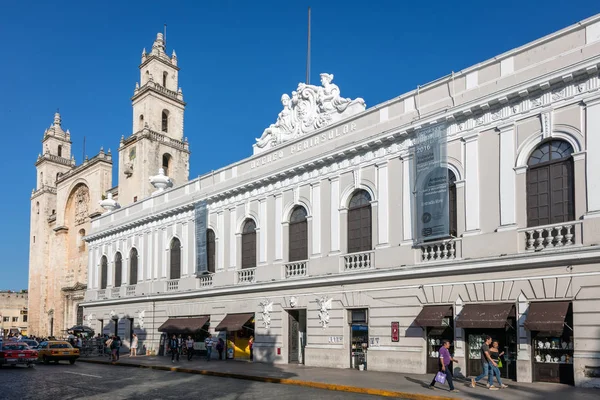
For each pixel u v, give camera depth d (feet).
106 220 168.14
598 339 61.31
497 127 74.02
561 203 67.41
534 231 68.49
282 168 103.86
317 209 97.91
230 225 117.39
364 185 90.58
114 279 159.33
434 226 78.02
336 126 96.68
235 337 113.60
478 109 75.61
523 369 66.85
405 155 84.79
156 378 83.05
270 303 104.42
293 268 101.14
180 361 113.09
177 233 133.08
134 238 150.41
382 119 89.20
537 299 66.90
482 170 75.05
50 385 73.87
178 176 222.07
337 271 91.97
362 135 91.35
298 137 103.45
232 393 63.82
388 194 86.48
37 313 273.33
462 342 73.67
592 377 61.11
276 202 106.52
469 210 75.61
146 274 142.82
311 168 99.55
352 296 89.10
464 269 73.87
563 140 68.08
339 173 94.63
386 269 83.46
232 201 117.60
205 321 119.85
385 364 82.33
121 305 152.25
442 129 78.95
